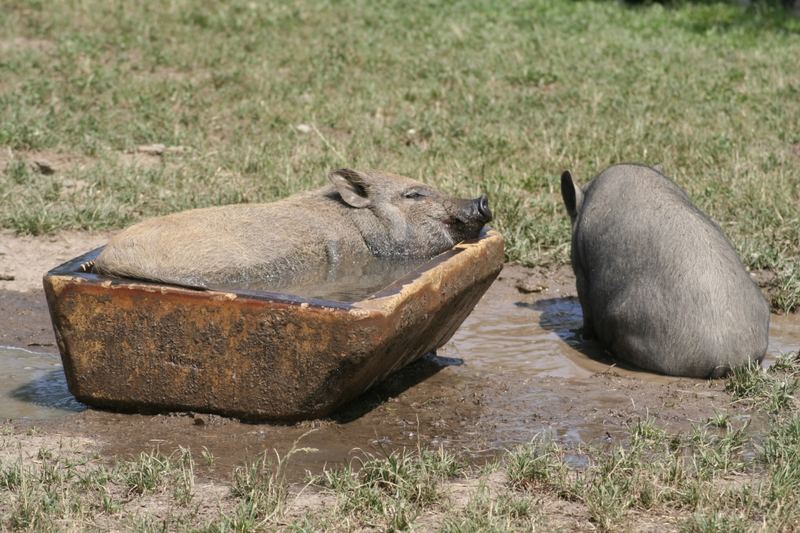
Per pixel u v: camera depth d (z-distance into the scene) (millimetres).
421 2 49094
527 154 27594
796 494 11164
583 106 32406
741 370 15086
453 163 26406
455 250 15008
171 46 38344
